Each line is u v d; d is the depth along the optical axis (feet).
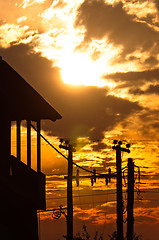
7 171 74.90
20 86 77.77
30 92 80.28
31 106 82.38
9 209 75.05
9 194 74.59
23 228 79.71
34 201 80.74
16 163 76.95
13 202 76.38
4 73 73.10
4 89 74.54
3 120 75.25
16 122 81.25
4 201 73.36
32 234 83.05
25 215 80.89
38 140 86.38
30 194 79.71
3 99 74.79
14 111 79.66
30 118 83.71
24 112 81.76
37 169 84.53
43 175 85.81
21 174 78.02
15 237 76.59
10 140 76.74
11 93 76.79
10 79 74.95
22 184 77.77
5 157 75.00
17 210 77.82
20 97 79.25
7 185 72.90
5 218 73.56
